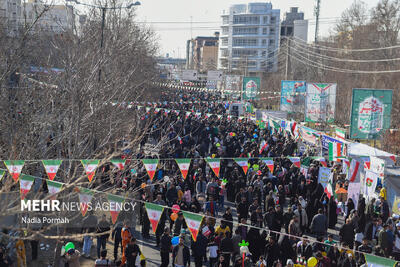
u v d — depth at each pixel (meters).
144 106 28.70
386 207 16.86
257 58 140.00
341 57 75.75
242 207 17.16
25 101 14.05
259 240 14.55
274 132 33.47
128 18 33.28
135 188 16.73
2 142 13.55
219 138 31.80
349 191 18.44
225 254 13.40
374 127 30.23
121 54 24.30
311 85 37.19
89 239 13.62
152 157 20.88
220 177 23.98
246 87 52.62
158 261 14.76
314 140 26.70
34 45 17.75
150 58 49.19
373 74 61.12
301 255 13.37
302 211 16.34
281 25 140.88
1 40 14.57
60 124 15.09
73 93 15.09
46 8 17.08
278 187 19.77
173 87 74.56
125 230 13.33
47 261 12.66
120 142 18.38
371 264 8.88
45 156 14.55
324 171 18.03
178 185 18.89
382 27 65.44
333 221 18.02
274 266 12.95
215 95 72.50
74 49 17.42
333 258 13.19
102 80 18.38
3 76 13.60
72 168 14.29
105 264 12.36
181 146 25.17
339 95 50.44
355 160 19.11
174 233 14.92
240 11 144.38
